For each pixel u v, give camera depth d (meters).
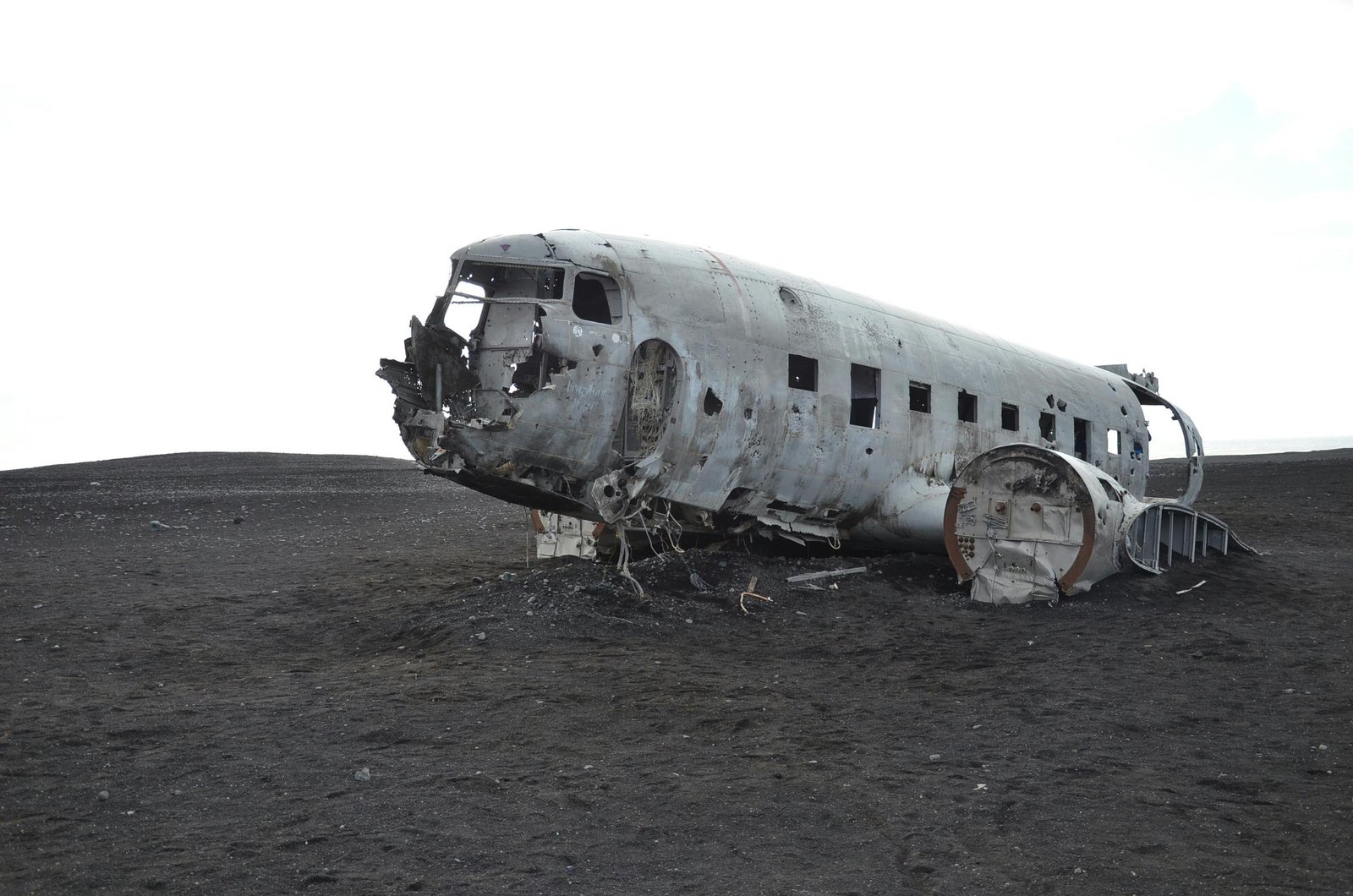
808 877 4.93
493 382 10.61
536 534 15.39
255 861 5.07
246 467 39.59
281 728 7.39
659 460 11.21
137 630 10.71
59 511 22.31
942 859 5.14
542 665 9.20
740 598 11.63
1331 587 13.04
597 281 11.84
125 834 5.43
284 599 12.48
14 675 8.95
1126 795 6.00
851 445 13.07
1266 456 54.75
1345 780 6.20
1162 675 8.88
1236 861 5.06
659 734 7.34
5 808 5.80
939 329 15.29
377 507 25.84
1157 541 13.57
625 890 4.79
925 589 12.61
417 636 10.45
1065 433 16.77
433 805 5.87
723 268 12.38
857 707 8.05
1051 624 11.02
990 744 7.07
